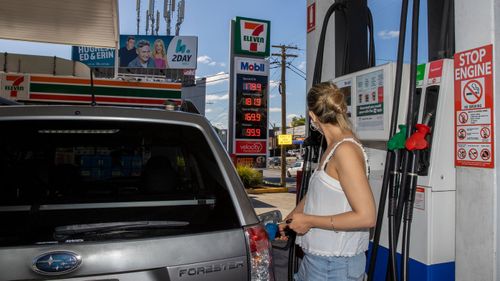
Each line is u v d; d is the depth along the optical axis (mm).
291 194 17125
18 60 10180
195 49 30125
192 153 2133
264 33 18594
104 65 27938
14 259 1613
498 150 2611
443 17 3121
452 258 2949
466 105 2787
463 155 2812
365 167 2205
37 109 1962
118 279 1669
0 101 2834
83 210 1845
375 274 3428
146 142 2117
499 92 2604
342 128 2301
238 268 1829
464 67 2795
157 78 10383
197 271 1756
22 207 1824
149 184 2012
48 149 2014
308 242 2328
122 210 1870
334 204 2219
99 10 7852
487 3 2633
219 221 1895
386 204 3336
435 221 2889
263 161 18703
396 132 3053
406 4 2930
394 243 2902
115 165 2066
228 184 2000
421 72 3070
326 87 2326
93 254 1666
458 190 2861
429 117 2908
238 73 18344
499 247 2633
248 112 18469
